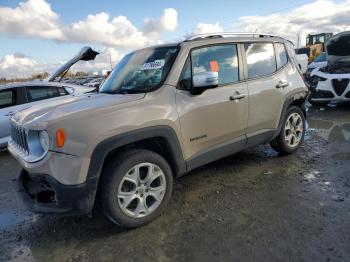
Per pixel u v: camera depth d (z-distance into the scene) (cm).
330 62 938
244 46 440
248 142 438
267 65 470
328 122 745
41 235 341
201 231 321
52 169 291
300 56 2048
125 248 304
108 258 291
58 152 291
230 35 436
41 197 321
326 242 288
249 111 430
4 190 480
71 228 349
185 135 362
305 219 328
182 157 362
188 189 420
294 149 521
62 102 379
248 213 348
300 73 522
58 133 289
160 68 375
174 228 330
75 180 292
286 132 506
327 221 321
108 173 311
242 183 428
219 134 398
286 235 302
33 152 312
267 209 354
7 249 319
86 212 302
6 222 376
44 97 745
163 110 342
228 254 282
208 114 382
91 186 298
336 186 398
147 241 311
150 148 362
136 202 332
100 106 320
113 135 307
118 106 322
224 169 481
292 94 493
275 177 439
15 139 365
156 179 345
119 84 402
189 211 362
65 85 788
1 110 693
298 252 277
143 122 325
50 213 300
